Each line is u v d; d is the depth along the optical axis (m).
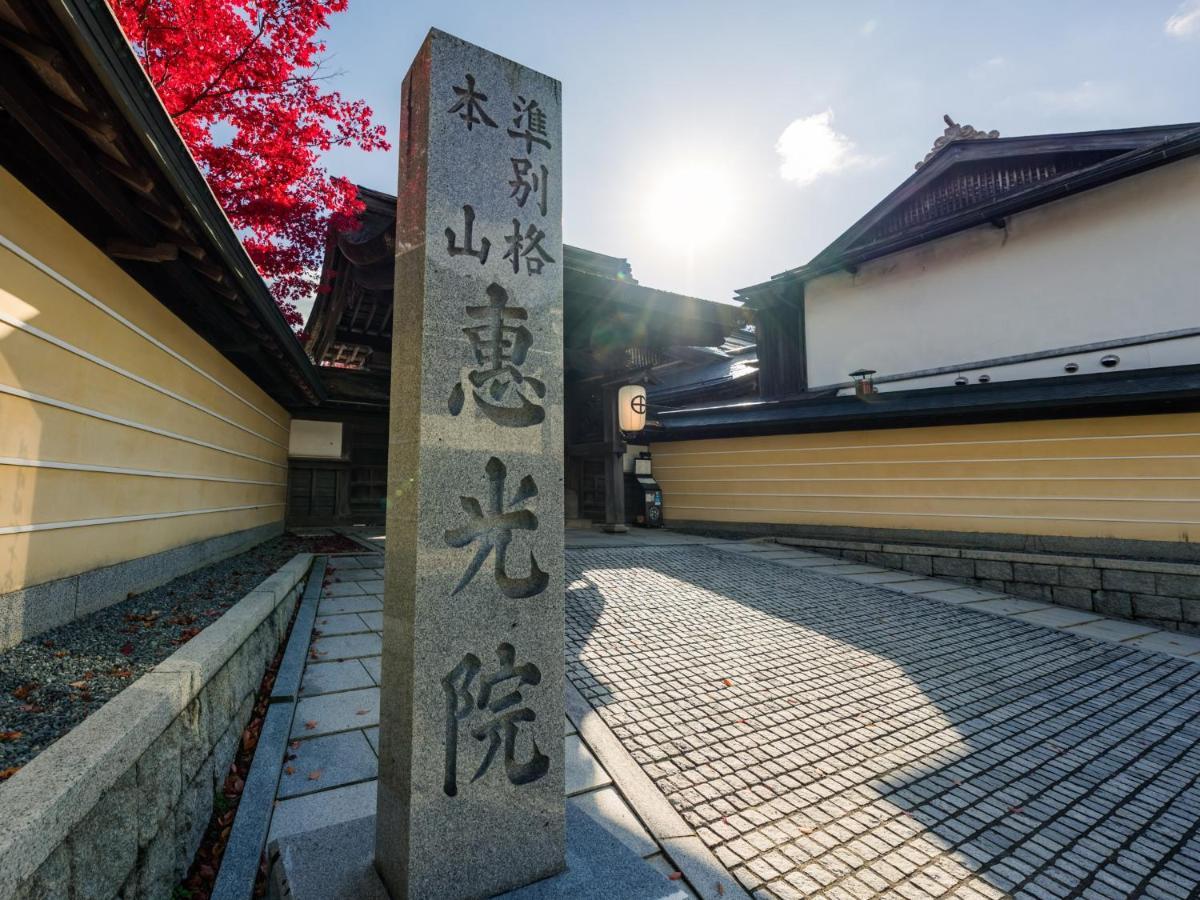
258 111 8.52
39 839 1.67
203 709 3.20
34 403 3.73
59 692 2.86
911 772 4.03
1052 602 9.60
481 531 2.59
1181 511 9.05
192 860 2.82
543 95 3.08
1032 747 4.50
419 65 2.86
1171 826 3.55
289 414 12.84
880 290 13.65
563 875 2.56
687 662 5.77
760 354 15.95
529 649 2.64
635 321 11.96
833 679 5.61
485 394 2.67
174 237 4.68
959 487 11.16
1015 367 11.38
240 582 6.07
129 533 5.07
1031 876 3.04
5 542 3.44
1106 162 9.76
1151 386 8.84
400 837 2.31
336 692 4.56
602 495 14.53
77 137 3.46
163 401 5.77
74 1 2.53
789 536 13.18
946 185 13.20
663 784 3.70
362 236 10.80
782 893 2.81
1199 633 8.30
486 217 2.80
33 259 3.72
